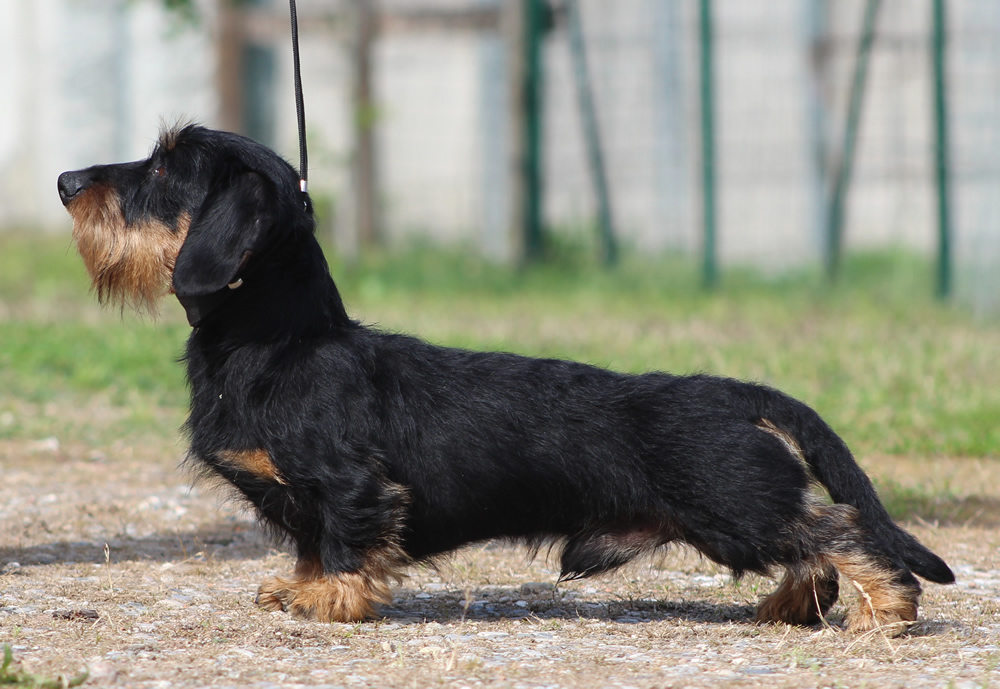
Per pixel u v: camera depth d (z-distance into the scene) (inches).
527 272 1075.3
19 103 1209.4
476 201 1154.7
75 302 885.8
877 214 1072.2
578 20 1069.1
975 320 884.0
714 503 258.4
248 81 1171.9
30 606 275.9
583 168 1088.2
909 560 262.2
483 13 1112.2
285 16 1143.0
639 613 292.4
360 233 1128.2
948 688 214.4
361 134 1119.6
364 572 266.8
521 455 263.9
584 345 709.9
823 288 1035.9
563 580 291.6
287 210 265.0
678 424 262.1
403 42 1149.7
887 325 837.8
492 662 238.1
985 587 315.9
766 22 1052.5
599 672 231.5
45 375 642.8
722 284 1040.8
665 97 1062.4
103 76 1196.5
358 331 277.9
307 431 259.3
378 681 222.1
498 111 1135.0
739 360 667.4
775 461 259.0
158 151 278.7
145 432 539.2
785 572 280.4
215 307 263.0
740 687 220.4
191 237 261.3
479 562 345.7
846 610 289.4
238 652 240.2
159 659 233.6
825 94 1055.6
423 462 265.1
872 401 577.6
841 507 261.3
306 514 267.6
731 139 1066.7
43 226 1214.9
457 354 279.9
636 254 1081.4
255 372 261.7
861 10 1047.0
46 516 390.9
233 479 269.1
